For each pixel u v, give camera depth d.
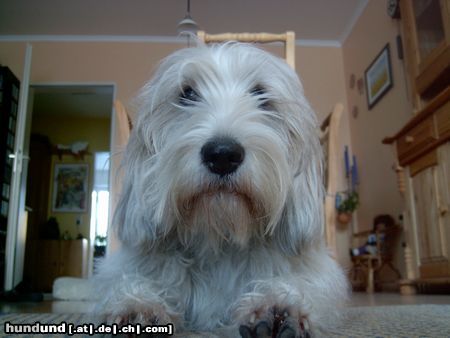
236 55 1.55
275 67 1.57
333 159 2.54
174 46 6.21
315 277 1.38
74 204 9.34
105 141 9.56
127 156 1.52
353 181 5.57
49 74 6.11
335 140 2.54
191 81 1.52
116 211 1.50
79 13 5.73
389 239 4.59
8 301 3.84
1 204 5.16
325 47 6.24
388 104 4.80
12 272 4.43
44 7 5.61
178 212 1.28
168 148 1.30
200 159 1.22
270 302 1.05
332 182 2.54
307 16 5.73
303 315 1.00
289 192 1.41
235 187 1.23
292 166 1.46
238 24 5.88
